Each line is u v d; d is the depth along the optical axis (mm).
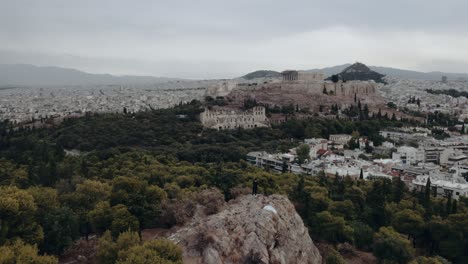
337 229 131375
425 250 134500
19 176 178125
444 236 128500
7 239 87688
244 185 160500
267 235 93375
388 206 151625
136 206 117500
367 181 185750
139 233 108062
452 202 158875
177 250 79938
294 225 107812
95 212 112938
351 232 131000
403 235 134500
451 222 130625
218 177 166125
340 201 154125
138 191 124750
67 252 105500
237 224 95125
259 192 151125
